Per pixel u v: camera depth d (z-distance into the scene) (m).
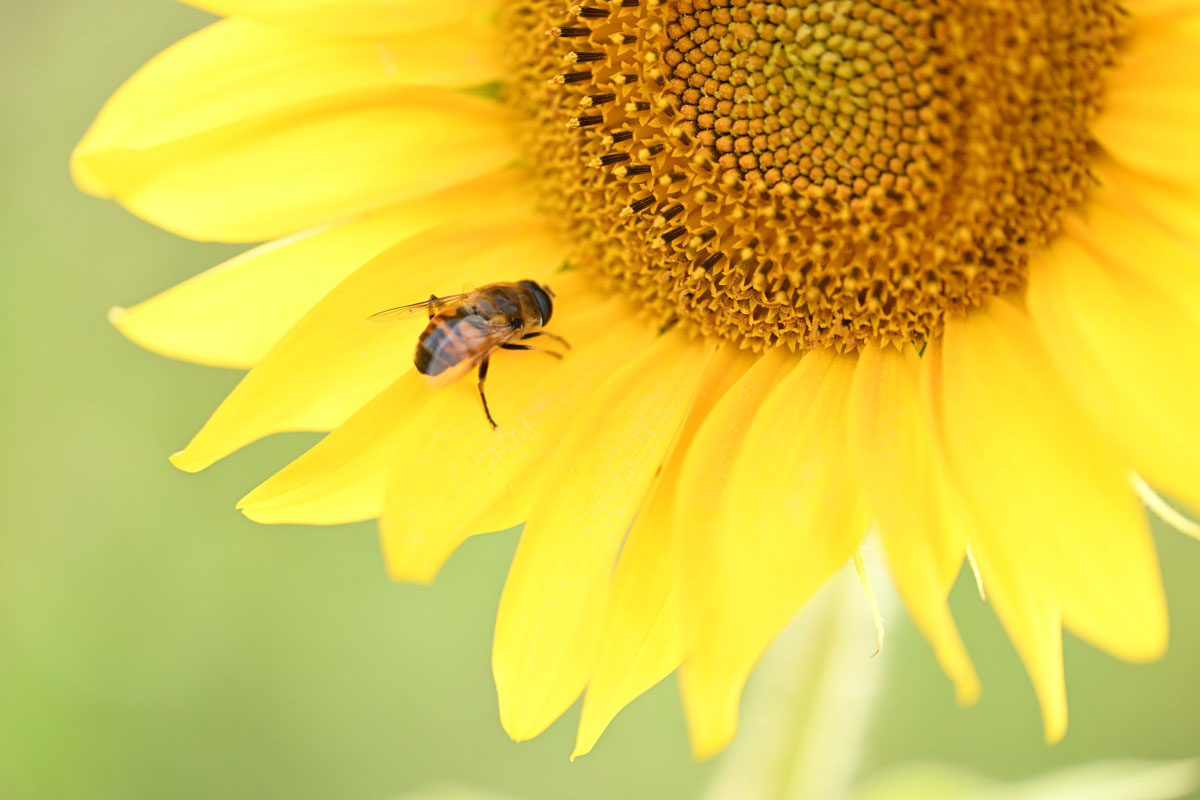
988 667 0.53
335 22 0.41
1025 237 0.39
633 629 0.40
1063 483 0.38
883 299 0.40
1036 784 0.43
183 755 0.54
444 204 0.42
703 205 0.41
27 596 0.54
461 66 0.42
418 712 0.55
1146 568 0.37
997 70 0.39
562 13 0.41
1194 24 0.38
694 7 0.40
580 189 0.42
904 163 0.40
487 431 0.41
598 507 0.40
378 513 0.40
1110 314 0.38
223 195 0.42
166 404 0.55
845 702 0.45
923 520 0.39
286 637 0.55
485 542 0.54
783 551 0.39
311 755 0.55
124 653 0.54
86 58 0.57
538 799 0.54
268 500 0.40
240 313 0.42
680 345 0.41
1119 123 0.38
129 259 0.56
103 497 0.55
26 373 0.55
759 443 0.39
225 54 0.42
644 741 0.54
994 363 0.39
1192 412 0.37
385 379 0.41
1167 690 0.52
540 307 0.41
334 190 0.42
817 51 0.40
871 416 0.40
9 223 0.56
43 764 0.53
